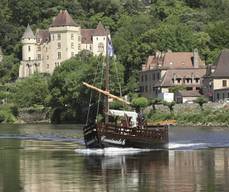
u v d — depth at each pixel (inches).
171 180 4232.3
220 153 6200.8
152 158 5733.3
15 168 5004.9
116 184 4084.6
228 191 3777.1
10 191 3860.7
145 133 6732.3
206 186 3961.6
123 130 6643.7
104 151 6505.9
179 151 6510.8
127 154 6166.3
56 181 4244.6
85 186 4018.2
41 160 5634.8
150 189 3878.0
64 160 5610.2
